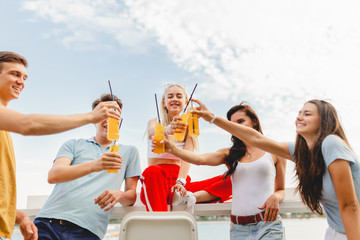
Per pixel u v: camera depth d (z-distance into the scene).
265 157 2.54
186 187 2.94
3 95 1.93
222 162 2.67
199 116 2.28
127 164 2.57
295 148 2.09
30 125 1.42
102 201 2.21
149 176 2.55
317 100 2.03
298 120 2.03
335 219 1.87
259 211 2.36
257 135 2.22
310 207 2.00
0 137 1.61
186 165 2.89
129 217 1.79
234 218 2.44
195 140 3.07
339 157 1.74
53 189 2.38
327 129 1.90
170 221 1.79
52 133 1.48
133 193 2.46
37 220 2.18
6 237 1.60
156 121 3.19
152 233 1.79
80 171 2.04
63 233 2.14
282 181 2.67
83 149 2.49
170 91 3.09
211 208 2.69
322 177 1.88
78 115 1.59
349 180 1.73
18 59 1.96
